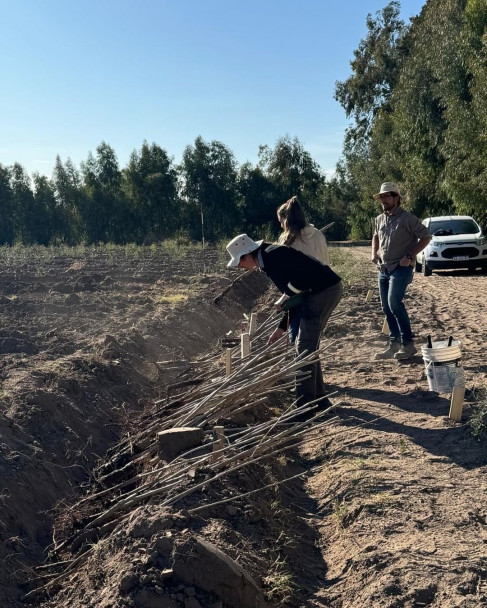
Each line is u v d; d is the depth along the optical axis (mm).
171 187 46156
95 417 5945
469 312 10961
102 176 45656
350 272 16078
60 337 8164
